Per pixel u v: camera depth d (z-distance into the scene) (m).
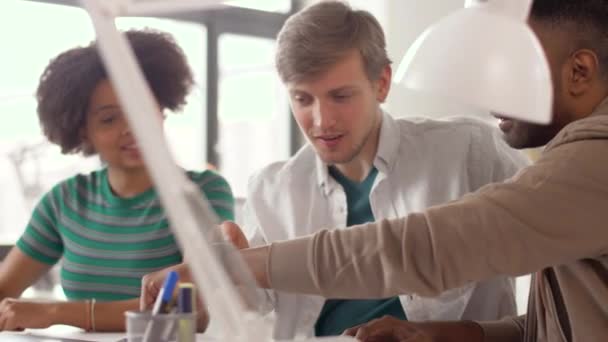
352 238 0.81
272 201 1.47
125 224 1.45
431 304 1.33
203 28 3.52
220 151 3.57
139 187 1.47
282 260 0.82
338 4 1.27
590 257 0.84
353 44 1.23
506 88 0.63
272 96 3.79
